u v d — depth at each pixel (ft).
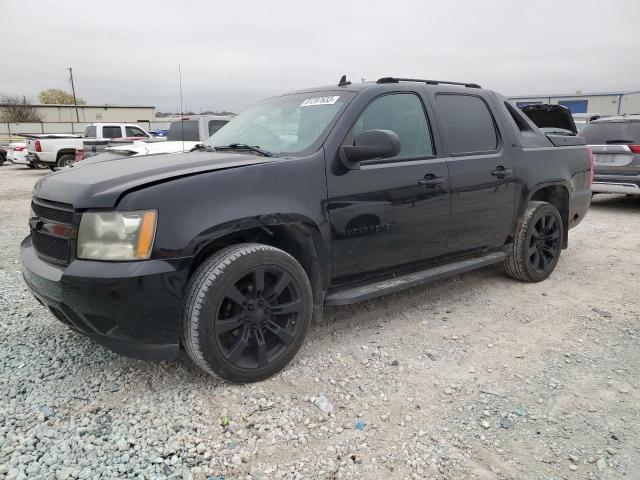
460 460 8.03
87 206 8.91
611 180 29.14
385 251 12.09
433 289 15.84
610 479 7.59
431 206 12.74
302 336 10.67
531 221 15.60
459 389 10.04
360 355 11.43
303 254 10.91
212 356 9.41
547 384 10.21
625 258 19.66
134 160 11.37
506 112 15.51
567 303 14.73
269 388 10.02
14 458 7.83
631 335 12.52
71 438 8.36
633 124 29.09
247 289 9.93
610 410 9.30
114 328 8.95
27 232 25.07
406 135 12.66
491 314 13.89
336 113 11.68
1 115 201.05
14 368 10.61
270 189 10.07
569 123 20.62
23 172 68.59
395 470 7.82
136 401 9.48
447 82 14.48
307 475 7.70
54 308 9.59
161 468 7.74
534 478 7.64
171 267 8.91
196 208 9.20
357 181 11.31
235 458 8.00
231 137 13.37
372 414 9.23
